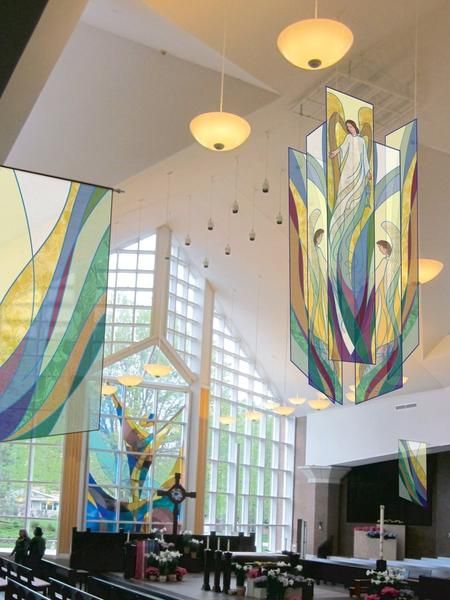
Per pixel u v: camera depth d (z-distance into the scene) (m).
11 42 6.57
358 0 9.41
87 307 7.51
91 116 11.71
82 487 20.42
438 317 17.17
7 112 8.46
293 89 11.68
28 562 13.80
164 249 22.72
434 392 19.91
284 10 9.34
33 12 6.15
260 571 11.63
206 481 23.30
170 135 11.87
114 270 22.70
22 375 7.20
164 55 11.59
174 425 22.69
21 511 19.75
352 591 12.06
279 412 22.22
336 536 24.38
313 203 7.36
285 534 26.08
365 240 7.23
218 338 24.66
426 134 11.80
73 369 7.30
